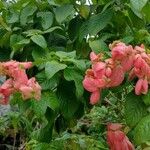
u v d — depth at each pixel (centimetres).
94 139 86
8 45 91
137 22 83
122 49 65
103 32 88
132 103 71
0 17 90
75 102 74
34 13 91
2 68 69
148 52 69
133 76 69
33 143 85
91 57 68
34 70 83
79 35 84
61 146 81
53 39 90
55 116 77
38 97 68
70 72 70
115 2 85
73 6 90
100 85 66
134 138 68
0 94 70
